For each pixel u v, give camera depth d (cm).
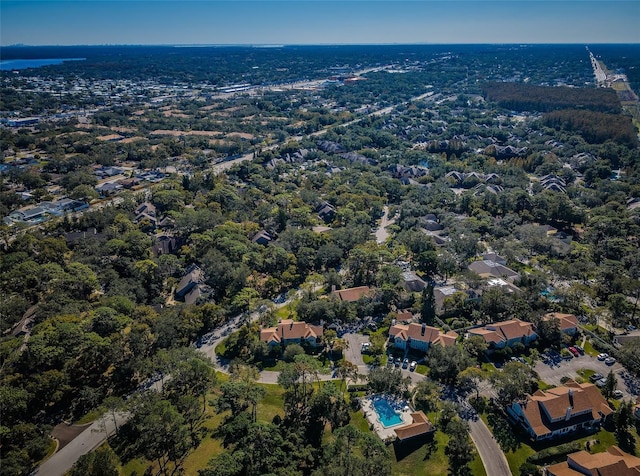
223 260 18262
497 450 10900
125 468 10394
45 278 16762
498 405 12256
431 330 14450
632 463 9912
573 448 10744
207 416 11856
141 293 16712
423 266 18638
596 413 11538
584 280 18125
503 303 15700
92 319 13888
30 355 12575
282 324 15012
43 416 11888
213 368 13512
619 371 13525
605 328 15450
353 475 9325
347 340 15138
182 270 19038
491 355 14125
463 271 17912
